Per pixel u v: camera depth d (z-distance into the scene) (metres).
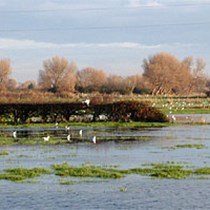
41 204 24.64
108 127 72.94
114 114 80.06
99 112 80.31
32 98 86.94
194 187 28.28
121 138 56.41
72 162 37.88
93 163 37.22
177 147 47.53
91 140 54.25
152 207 24.05
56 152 44.09
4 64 177.62
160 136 58.91
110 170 33.66
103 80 169.62
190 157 40.34
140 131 66.19
